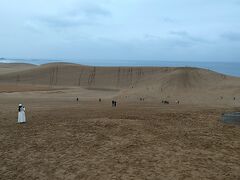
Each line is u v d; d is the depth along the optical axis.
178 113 24.09
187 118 21.25
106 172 10.76
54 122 20.08
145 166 11.23
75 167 11.35
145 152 12.86
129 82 101.94
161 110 28.59
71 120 20.81
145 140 14.74
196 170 10.78
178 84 76.44
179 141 14.61
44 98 55.62
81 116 23.44
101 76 108.69
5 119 22.28
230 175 10.35
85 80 106.12
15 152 13.46
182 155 12.45
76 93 72.81
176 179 10.01
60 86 97.62
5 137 16.14
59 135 16.02
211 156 12.35
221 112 24.84
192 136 15.64
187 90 71.56
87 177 10.41
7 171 11.32
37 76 111.12
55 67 118.62
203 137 15.42
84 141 14.74
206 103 50.00
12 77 110.81
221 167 11.10
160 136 15.56
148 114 23.73
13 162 12.23
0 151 13.70
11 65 197.12
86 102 46.19
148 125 18.38
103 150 13.27
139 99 58.12
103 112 26.48
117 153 12.80
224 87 74.44
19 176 10.81
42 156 12.77
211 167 11.09
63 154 12.91
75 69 116.19
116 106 36.16
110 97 62.12
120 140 14.76
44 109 30.23
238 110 27.05
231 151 13.06
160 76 93.25
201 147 13.62
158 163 11.52
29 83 103.94
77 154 12.84
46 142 14.77
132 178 10.16
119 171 10.80
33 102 44.84
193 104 45.19
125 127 17.61
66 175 10.67
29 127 18.59
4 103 41.34
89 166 11.39
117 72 110.31
